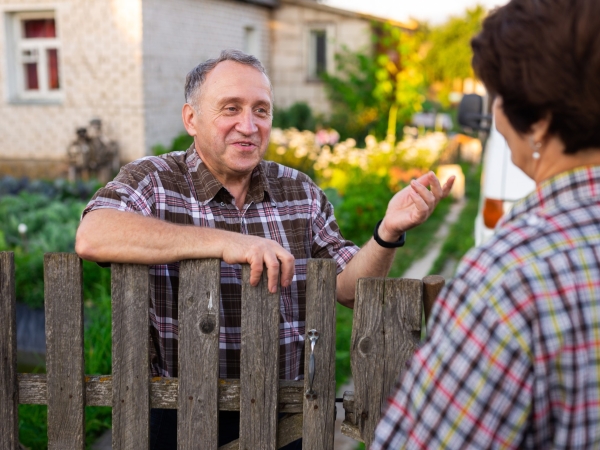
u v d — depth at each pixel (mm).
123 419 1732
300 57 15523
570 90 962
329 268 1644
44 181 9875
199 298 1668
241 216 1989
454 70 24141
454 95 24250
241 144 1896
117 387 1725
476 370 954
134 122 11352
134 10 11031
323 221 2131
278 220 2035
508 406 943
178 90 12328
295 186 2105
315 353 1670
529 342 928
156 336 1910
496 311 946
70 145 11062
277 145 10992
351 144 10969
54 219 7035
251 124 1890
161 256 1638
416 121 16031
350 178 9594
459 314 980
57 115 11656
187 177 1971
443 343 991
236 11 14039
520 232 993
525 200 1071
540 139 1042
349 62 15109
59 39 11445
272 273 1610
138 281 1691
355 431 1686
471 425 962
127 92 11297
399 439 1046
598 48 946
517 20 1013
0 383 1762
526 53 992
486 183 4348
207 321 1673
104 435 3393
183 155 2027
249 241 1634
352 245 2111
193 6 12562
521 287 940
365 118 15047
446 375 980
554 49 966
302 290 2033
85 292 5273
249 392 1696
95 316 4414
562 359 927
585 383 933
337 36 15336
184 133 12586
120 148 11477
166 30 11812
